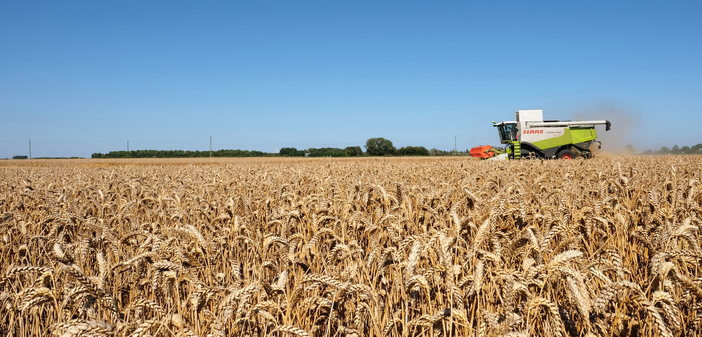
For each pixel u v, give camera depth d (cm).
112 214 524
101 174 1166
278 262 362
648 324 222
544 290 265
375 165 1541
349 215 436
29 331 275
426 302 283
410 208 416
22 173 1537
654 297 185
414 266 220
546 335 218
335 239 341
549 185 702
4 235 388
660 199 511
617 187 551
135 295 295
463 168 1152
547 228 332
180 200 601
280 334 235
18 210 535
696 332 230
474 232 329
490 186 625
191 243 345
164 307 270
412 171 1166
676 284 218
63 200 567
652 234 324
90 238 374
